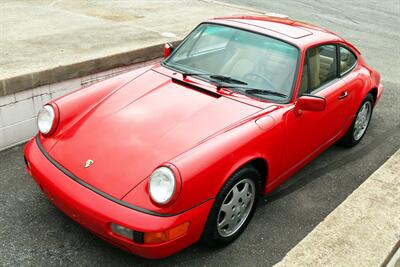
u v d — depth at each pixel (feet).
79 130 10.55
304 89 12.32
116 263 10.05
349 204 12.33
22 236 10.62
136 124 10.51
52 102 11.12
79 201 9.03
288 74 11.98
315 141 13.44
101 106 11.32
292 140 11.89
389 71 25.93
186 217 8.85
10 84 14.30
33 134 15.66
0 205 11.69
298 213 12.50
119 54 18.66
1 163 13.76
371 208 12.25
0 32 21.58
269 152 10.94
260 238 11.30
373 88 16.29
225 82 12.01
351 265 10.18
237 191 10.37
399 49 30.71
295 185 13.93
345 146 16.60
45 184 9.70
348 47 15.26
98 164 9.55
